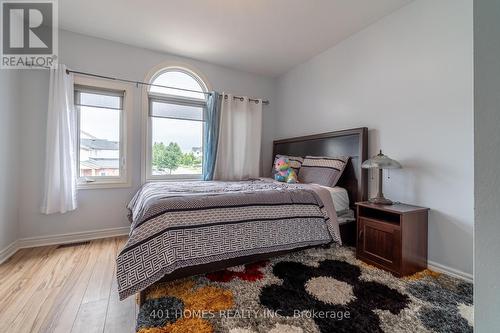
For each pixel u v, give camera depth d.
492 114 0.50
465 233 1.78
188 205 1.58
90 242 2.62
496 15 0.50
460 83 1.81
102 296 1.57
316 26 2.53
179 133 3.30
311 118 3.30
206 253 1.53
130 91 2.93
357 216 2.14
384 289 1.59
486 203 0.51
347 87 2.76
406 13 2.16
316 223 1.99
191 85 3.39
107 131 2.89
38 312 1.38
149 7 2.23
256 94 3.85
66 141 2.51
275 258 2.09
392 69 2.28
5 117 2.17
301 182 2.90
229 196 1.78
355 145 2.55
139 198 2.20
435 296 1.52
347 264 1.98
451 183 1.86
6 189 2.19
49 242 2.55
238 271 1.83
